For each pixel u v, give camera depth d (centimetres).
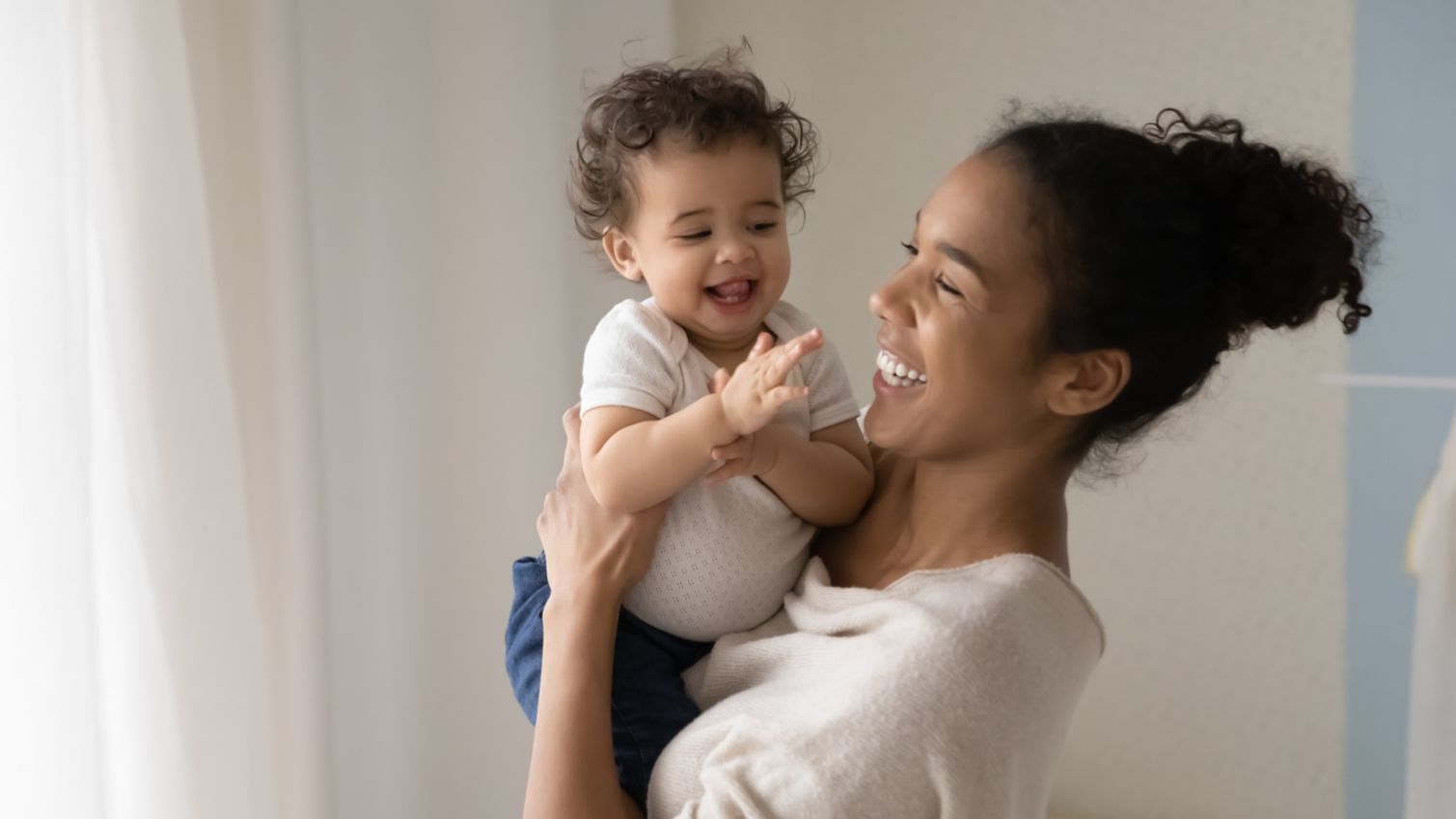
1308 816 274
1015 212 107
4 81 159
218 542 182
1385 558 262
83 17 166
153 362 176
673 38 296
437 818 242
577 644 114
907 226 306
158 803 176
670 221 117
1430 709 249
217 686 182
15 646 159
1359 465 263
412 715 237
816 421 125
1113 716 295
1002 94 293
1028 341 108
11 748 160
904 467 125
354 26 222
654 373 116
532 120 249
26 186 160
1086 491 292
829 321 317
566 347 258
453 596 242
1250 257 110
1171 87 275
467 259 241
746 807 101
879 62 305
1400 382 258
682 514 117
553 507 124
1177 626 286
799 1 311
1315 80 261
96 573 173
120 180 173
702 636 122
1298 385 268
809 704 106
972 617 105
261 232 200
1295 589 272
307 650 206
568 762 111
